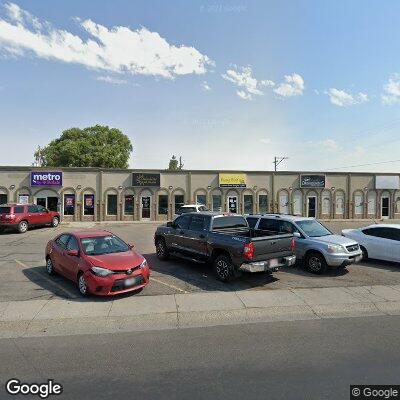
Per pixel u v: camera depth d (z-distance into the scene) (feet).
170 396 12.98
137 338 19.04
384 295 27.50
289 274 34.47
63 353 17.03
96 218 100.42
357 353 16.97
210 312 23.38
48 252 33.04
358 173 114.11
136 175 102.17
